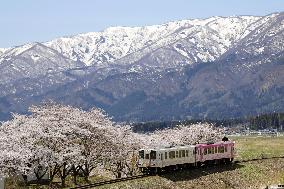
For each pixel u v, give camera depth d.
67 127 64.88
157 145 75.88
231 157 80.69
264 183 74.56
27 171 62.62
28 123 67.38
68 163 62.09
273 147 121.56
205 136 104.38
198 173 68.94
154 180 59.84
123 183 55.22
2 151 59.03
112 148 72.19
